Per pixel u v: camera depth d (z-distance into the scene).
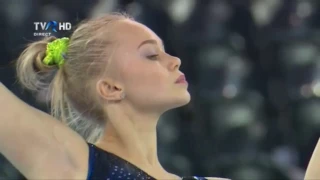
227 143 17.34
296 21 18.44
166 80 8.80
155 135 9.05
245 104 17.66
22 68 9.59
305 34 18.30
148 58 8.94
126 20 9.34
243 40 18.47
